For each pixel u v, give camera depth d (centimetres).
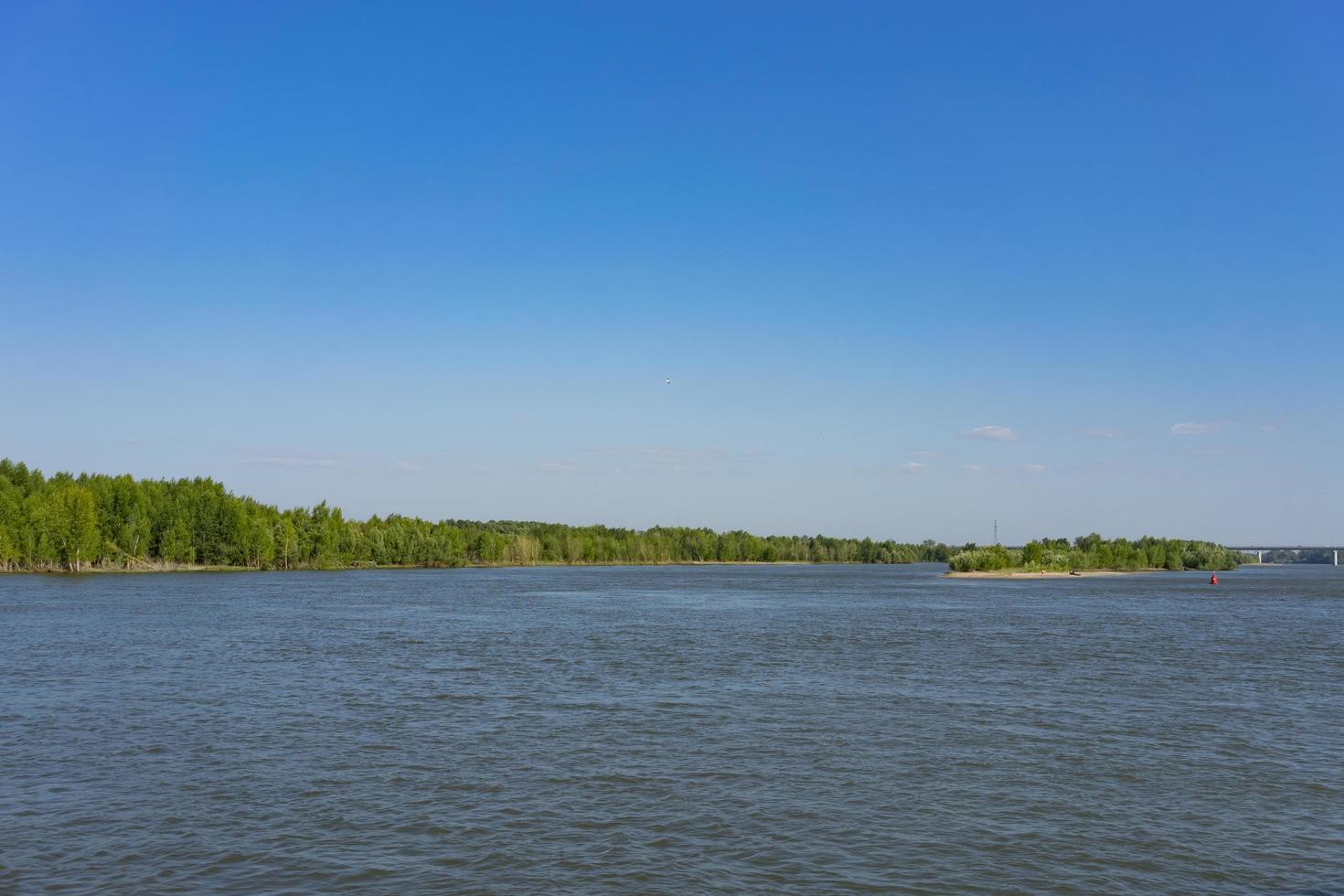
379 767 3375
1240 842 2661
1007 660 6631
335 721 4212
